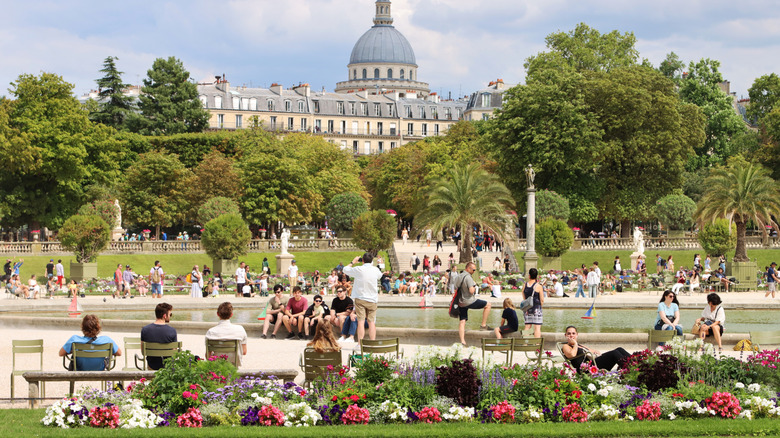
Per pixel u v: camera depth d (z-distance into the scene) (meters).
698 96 88.56
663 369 13.63
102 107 104.19
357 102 153.88
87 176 69.94
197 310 35.22
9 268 47.97
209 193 77.25
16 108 67.50
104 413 12.23
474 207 53.78
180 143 91.94
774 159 75.06
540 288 21.08
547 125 67.88
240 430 11.88
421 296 41.75
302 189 80.62
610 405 12.89
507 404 12.70
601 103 70.12
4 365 18.38
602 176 72.38
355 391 12.98
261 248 66.62
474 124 115.25
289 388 13.27
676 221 67.31
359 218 62.41
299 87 150.50
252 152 89.19
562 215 65.12
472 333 21.56
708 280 46.06
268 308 23.41
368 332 21.20
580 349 15.97
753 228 74.94
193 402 12.55
